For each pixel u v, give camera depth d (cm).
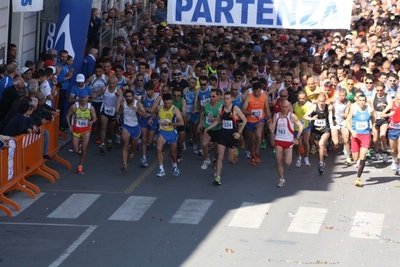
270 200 1805
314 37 3494
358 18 4103
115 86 2206
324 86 2169
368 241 1538
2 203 1734
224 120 1917
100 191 1853
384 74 2289
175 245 1480
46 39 2514
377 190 1911
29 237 1512
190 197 1816
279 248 1481
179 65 2498
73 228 1575
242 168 2105
